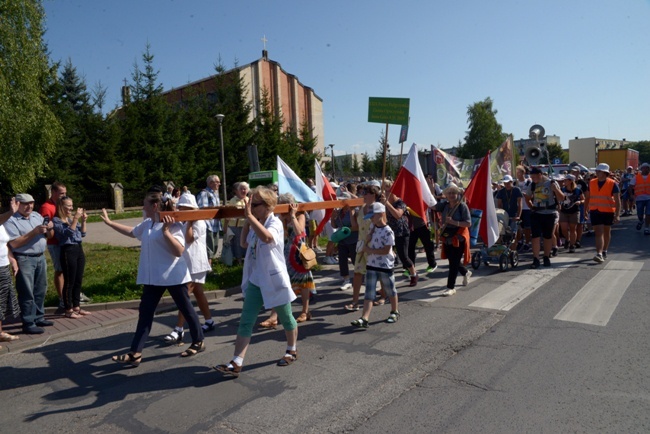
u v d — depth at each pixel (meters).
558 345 4.96
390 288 5.96
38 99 18.55
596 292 6.95
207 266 5.95
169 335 5.61
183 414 3.82
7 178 18.66
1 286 5.61
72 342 5.86
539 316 5.98
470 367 4.52
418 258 10.96
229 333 5.93
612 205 9.09
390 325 5.93
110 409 3.97
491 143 69.38
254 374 4.56
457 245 7.11
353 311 6.68
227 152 35.31
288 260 6.20
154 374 4.68
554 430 3.34
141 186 31.45
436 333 5.54
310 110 52.16
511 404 3.75
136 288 8.20
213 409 3.88
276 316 6.13
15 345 5.67
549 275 8.27
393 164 44.81
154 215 4.89
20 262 6.03
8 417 3.91
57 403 4.14
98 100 33.31
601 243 9.19
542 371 4.34
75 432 3.63
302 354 5.05
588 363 4.47
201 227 5.90
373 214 5.87
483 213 8.34
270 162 37.16
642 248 10.70
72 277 6.81
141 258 4.92
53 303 7.50
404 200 8.50
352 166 61.97
